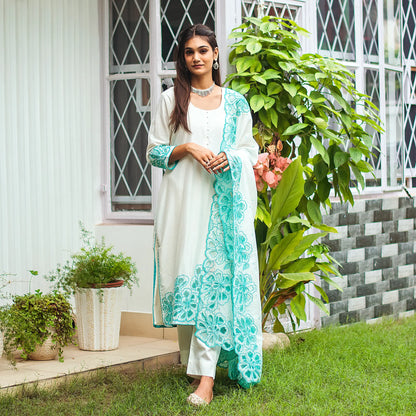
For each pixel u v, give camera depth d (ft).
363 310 20.25
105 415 11.35
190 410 11.76
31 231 16.22
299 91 15.80
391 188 21.26
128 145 17.17
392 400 12.10
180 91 13.23
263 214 15.65
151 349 15.47
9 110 15.81
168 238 13.09
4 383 12.66
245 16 16.79
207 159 12.68
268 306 16.28
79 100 17.13
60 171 16.78
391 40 21.24
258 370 12.80
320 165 16.35
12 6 15.89
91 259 15.52
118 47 17.21
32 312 14.17
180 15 16.61
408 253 21.88
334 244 19.39
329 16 19.13
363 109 20.16
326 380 13.41
